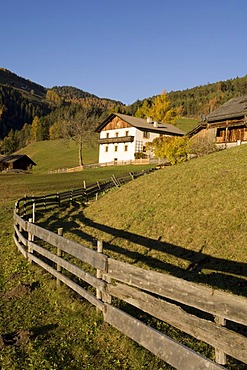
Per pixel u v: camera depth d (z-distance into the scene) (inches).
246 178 622.8
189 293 179.5
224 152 904.3
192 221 530.0
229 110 1498.5
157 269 410.9
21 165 3240.7
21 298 310.2
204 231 487.2
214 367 151.2
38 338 235.6
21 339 232.8
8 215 795.4
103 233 586.2
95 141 2952.8
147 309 210.1
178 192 671.1
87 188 1101.1
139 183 865.5
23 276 368.8
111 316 238.2
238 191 576.4
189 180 721.0
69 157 3516.2
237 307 152.0
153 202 672.4
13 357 211.6
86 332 240.4
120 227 603.2
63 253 451.8
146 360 201.0
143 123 2476.6
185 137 1284.4
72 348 222.8
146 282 211.3
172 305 191.6
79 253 289.9
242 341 149.2
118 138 2391.7
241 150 861.2
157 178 846.5
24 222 456.1
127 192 822.5
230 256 406.0
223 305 159.5
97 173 1849.2
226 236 455.8
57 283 327.3
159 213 606.2
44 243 499.2
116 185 1079.6
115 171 1866.4
